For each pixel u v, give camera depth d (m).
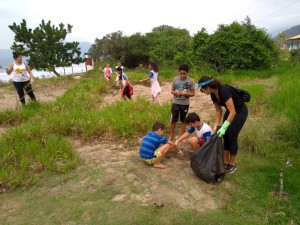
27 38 20.64
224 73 17.53
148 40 34.66
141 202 4.07
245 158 5.38
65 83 14.97
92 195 4.25
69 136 6.55
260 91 9.68
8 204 4.13
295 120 6.27
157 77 9.05
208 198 4.16
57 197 4.25
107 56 34.84
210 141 4.61
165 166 5.00
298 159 5.25
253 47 18.22
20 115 7.89
